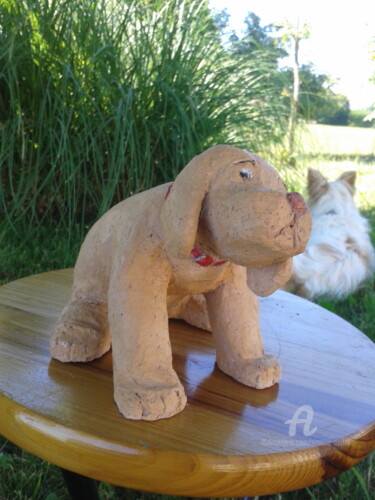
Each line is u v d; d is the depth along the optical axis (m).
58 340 0.74
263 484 0.56
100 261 0.76
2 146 1.53
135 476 0.56
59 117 1.63
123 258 0.67
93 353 0.75
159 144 1.72
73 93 1.62
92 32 1.70
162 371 0.65
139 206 0.70
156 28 1.83
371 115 3.65
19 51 1.62
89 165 1.71
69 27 1.64
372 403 0.68
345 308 1.85
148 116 1.72
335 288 1.95
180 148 1.67
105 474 0.57
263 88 1.99
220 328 0.74
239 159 0.57
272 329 0.92
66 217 1.80
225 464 0.55
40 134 1.55
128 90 1.63
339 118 5.68
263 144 1.98
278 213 0.51
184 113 1.59
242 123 1.87
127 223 0.70
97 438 0.57
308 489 1.04
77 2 1.68
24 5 1.66
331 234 2.03
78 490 0.78
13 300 0.95
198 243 0.61
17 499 0.98
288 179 2.11
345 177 2.23
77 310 0.77
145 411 0.61
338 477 1.07
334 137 3.93
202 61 1.94
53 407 0.62
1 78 1.62
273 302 1.06
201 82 1.85
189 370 0.75
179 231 0.56
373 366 0.79
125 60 1.79
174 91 1.69
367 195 3.24
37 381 0.68
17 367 0.71
